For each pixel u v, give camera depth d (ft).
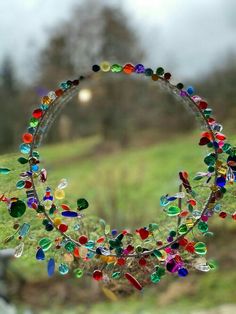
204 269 4.25
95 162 23.81
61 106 4.38
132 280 4.18
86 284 12.64
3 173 4.24
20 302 11.63
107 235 4.46
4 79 25.84
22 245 4.29
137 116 29.17
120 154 25.70
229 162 4.23
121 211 11.96
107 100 27.55
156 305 12.42
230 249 12.72
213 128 4.30
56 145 23.43
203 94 24.48
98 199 14.62
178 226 4.31
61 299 12.41
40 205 4.11
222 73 24.68
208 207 4.22
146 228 4.35
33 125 4.17
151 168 20.59
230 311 11.88
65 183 4.25
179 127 28.04
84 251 4.18
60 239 4.22
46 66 26.71
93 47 27.68
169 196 4.36
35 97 25.03
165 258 4.19
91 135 27.37
